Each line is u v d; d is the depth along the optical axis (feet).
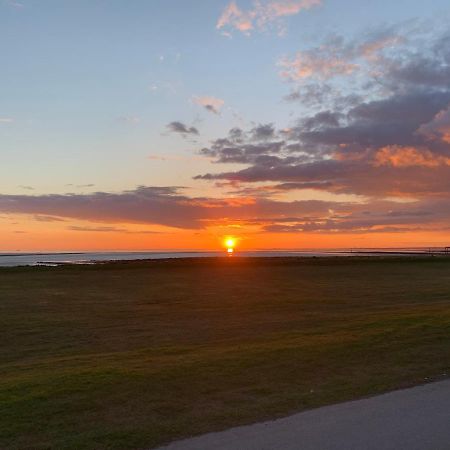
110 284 108.17
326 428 18.35
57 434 18.06
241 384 24.71
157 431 18.24
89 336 49.85
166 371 27.27
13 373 30.89
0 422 19.38
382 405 21.07
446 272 142.72
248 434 17.87
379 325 43.50
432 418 19.31
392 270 151.64
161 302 78.07
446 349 32.73
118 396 22.67
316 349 33.01
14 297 84.74
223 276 131.13
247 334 47.93
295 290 96.07
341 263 180.24
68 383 24.93
